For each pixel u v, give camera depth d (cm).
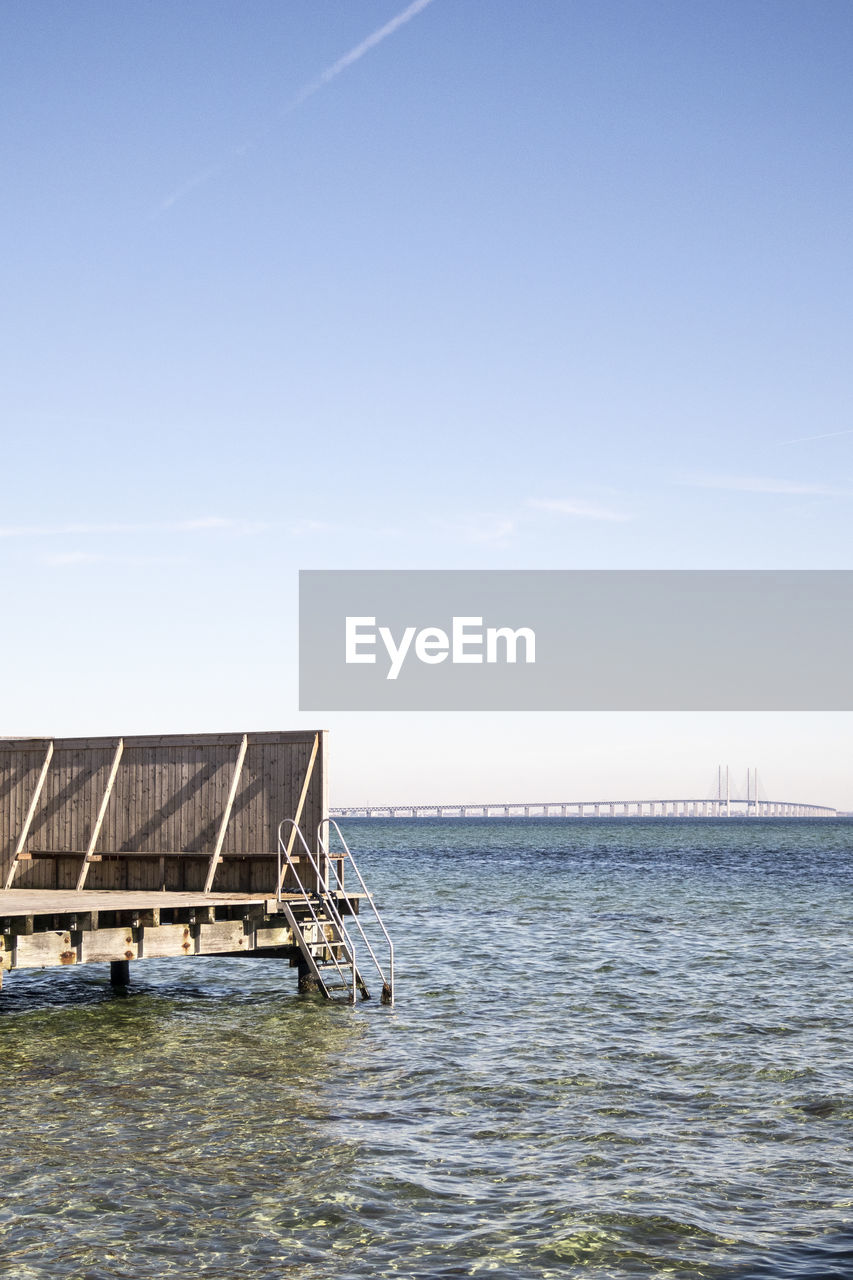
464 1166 1138
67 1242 938
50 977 2439
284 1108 1344
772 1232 971
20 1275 874
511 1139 1230
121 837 2306
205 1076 1506
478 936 3175
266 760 2172
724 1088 1452
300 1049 1678
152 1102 1369
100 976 2452
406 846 12112
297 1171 1115
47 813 2395
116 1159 1145
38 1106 1349
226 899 2020
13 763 2448
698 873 6494
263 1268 893
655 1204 1035
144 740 2298
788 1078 1502
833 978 2355
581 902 4378
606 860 8362
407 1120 1301
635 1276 884
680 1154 1182
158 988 2291
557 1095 1415
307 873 2136
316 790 2122
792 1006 2033
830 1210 1022
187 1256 913
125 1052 1662
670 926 3444
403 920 3656
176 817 2250
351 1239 951
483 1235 962
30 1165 1125
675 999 2111
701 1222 993
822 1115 1330
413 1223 988
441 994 2173
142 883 2272
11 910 1781
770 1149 1201
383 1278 877
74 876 2339
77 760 2369
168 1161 1141
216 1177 1095
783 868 7100
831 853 9650
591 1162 1153
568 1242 947
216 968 2567
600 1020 1908
